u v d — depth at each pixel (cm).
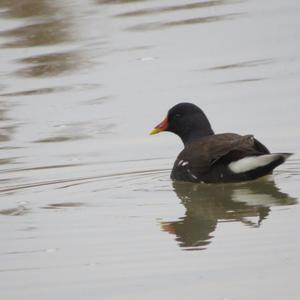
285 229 1309
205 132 1727
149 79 2197
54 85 2227
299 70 2164
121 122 1969
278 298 1082
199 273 1168
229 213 1421
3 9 2770
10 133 1962
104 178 1641
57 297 1126
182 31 2494
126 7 2741
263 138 1794
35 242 1321
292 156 1694
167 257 1230
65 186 1611
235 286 1121
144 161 1733
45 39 2520
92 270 1202
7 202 1533
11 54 2445
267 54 2286
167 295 1109
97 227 1370
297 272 1148
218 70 2217
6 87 2245
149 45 2412
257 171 1538
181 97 2069
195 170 1581
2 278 1196
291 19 2509
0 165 1762
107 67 2306
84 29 2572
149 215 1421
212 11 2644
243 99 2025
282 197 1490
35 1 2800
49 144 1872
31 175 1684
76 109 2070
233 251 1237
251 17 2561
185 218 1400
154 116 1983
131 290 1130
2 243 1324
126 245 1286
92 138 1891
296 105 1961
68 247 1291
